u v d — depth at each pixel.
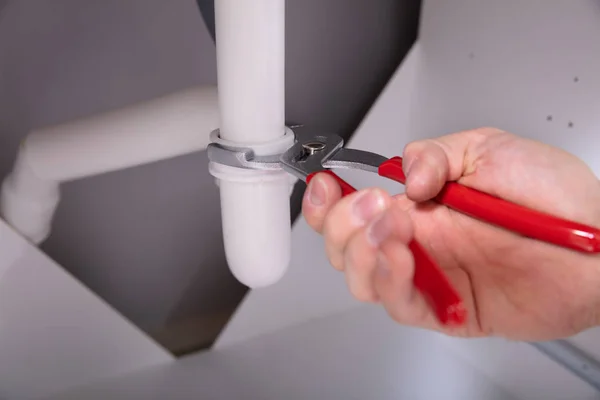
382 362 0.63
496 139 0.42
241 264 0.41
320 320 0.69
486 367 0.61
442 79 0.60
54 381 0.59
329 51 0.58
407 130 0.65
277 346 0.66
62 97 0.50
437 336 0.66
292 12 0.55
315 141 0.40
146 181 0.56
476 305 0.40
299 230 0.64
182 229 0.60
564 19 0.47
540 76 0.50
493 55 0.54
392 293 0.29
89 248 0.56
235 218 0.40
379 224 0.28
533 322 0.40
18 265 0.54
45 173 0.51
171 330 0.63
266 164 0.37
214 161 0.38
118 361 0.62
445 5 0.57
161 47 0.52
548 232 0.32
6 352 0.56
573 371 0.52
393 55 0.61
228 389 0.60
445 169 0.36
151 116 0.52
